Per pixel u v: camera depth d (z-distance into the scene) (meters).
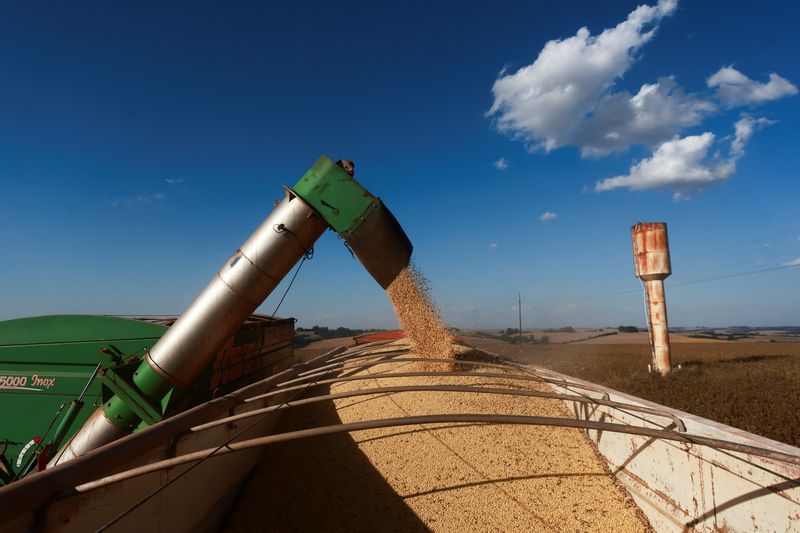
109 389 6.28
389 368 9.32
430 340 8.88
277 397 8.34
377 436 6.68
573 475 5.65
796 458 3.12
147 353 5.90
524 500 5.18
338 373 10.41
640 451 5.17
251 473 6.60
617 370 15.35
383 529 4.92
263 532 5.17
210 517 5.16
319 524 5.14
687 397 10.40
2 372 6.72
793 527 3.29
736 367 14.62
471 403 7.23
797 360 16.64
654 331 14.40
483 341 23.56
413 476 5.69
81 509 3.12
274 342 11.20
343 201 5.61
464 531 4.78
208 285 5.79
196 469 4.91
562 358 18.72
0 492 2.57
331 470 6.15
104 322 6.72
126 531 3.61
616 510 5.05
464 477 5.59
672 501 4.54
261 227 5.73
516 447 6.15
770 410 8.55
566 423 3.74
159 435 4.15
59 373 6.64
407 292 8.70
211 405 5.39
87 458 3.30
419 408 7.23
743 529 3.69
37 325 6.80
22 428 6.52
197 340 5.69
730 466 3.86
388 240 5.70
